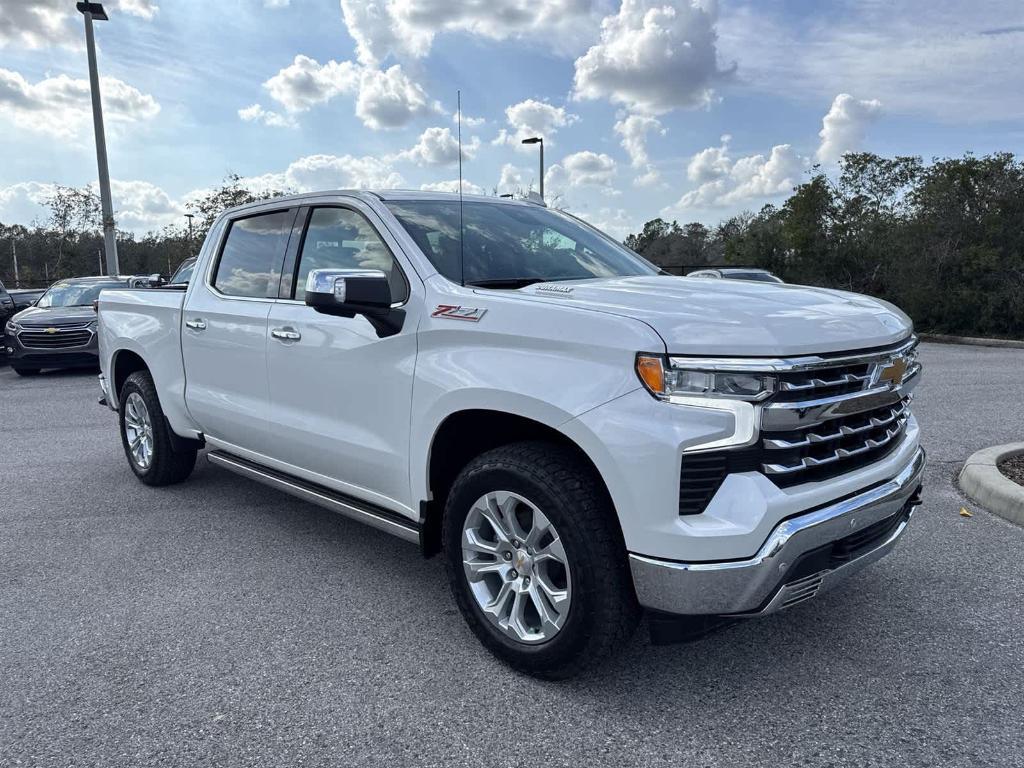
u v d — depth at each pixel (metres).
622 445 2.45
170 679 2.91
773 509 2.42
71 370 13.12
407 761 2.42
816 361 2.49
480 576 3.02
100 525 4.68
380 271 3.25
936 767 2.37
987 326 19.12
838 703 2.73
